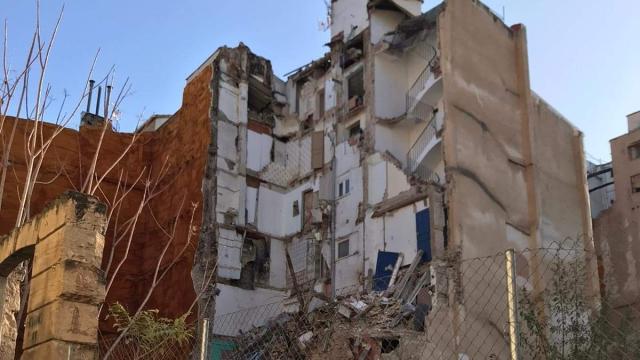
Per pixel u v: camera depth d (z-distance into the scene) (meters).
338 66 32.09
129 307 29.00
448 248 22.89
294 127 33.62
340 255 28.38
